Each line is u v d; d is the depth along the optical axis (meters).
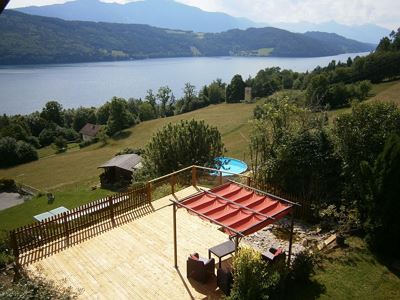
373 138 14.70
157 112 138.12
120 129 99.94
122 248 13.02
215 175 21.75
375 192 12.42
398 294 10.67
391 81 92.50
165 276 11.36
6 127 104.88
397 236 12.18
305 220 15.45
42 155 94.19
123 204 15.59
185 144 22.02
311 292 10.80
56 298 9.25
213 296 10.40
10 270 12.54
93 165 70.19
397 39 116.75
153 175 22.83
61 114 132.38
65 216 13.66
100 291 10.69
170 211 15.87
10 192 56.81
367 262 12.22
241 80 127.19
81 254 12.69
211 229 14.29
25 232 12.73
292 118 18.64
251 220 10.66
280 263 10.80
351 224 14.18
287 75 135.62
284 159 16.22
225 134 72.88
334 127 16.12
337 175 15.56
